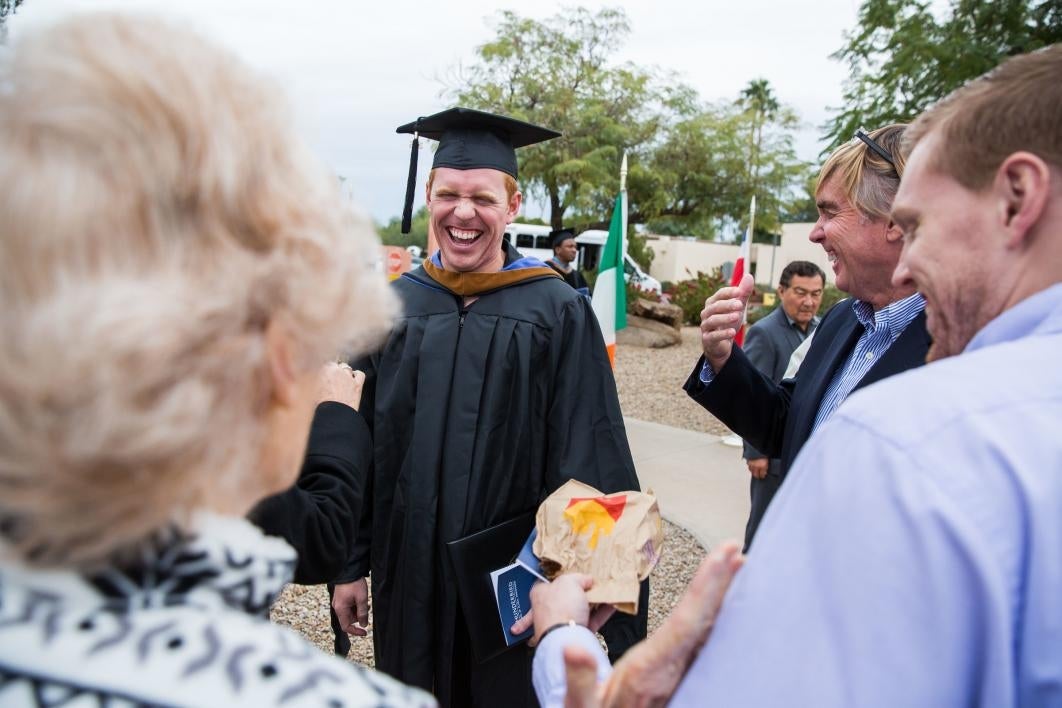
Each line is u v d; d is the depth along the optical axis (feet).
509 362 6.37
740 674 2.10
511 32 54.19
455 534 6.11
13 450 1.45
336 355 2.15
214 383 1.64
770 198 60.03
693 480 18.53
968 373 2.16
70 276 1.46
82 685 1.51
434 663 6.28
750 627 2.12
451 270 6.78
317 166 1.96
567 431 6.39
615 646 6.07
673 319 48.49
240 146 1.68
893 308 4.95
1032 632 1.90
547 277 6.75
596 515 3.95
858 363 5.29
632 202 58.70
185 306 1.53
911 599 1.89
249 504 2.10
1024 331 2.35
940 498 1.91
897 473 1.98
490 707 6.14
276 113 1.84
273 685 1.66
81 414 1.41
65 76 1.52
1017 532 1.91
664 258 110.11
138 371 1.44
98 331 1.39
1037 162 2.30
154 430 1.47
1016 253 2.41
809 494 2.16
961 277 2.52
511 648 6.16
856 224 4.99
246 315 1.70
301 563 4.09
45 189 1.45
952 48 21.35
